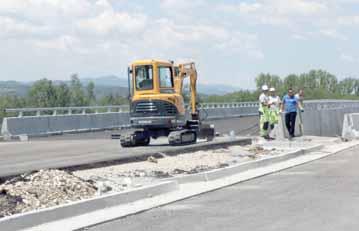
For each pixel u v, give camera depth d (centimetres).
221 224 1039
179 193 1398
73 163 1703
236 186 1503
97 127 3897
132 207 1223
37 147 2588
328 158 2188
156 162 1825
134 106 2428
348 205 1186
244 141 2581
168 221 1080
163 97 2400
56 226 1053
